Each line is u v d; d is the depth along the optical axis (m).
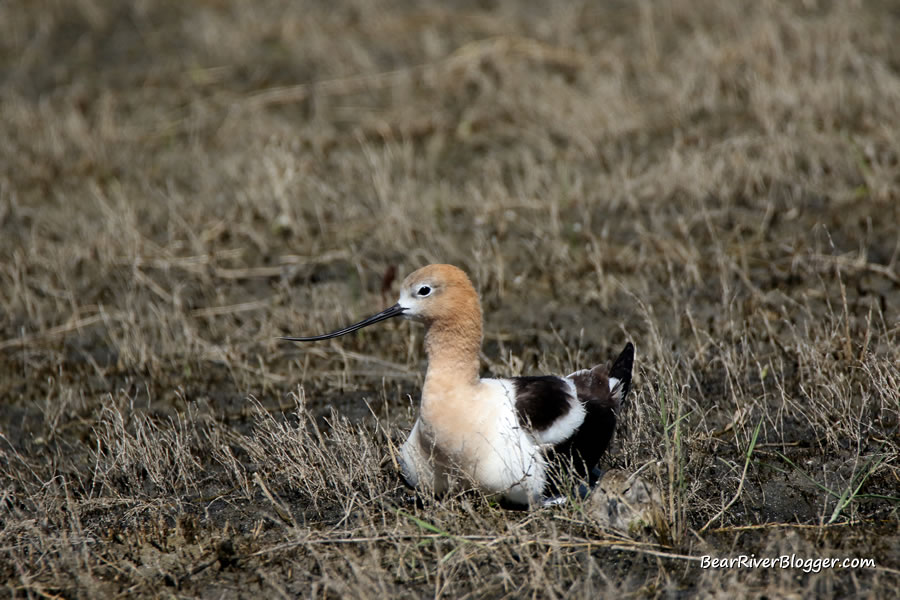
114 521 8.32
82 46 20.05
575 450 8.13
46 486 8.53
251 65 18.67
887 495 7.86
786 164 13.44
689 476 8.26
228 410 10.05
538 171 14.01
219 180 14.62
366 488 8.44
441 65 17.80
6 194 14.46
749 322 10.59
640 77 16.66
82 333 11.56
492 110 16.20
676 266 11.84
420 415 7.98
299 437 8.68
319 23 20.06
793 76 15.64
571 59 17.55
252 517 8.28
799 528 7.55
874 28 17.20
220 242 13.30
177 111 17.19
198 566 7.66
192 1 21.78
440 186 14.21
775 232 12.32
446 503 7.88
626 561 7.30
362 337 11.12
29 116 16.66
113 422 9.38
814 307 10.77
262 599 7.24
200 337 11.35
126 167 15.34
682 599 6.86
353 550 7.64
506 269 12.23
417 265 12.33
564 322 11.12
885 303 10.62
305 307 11.76
